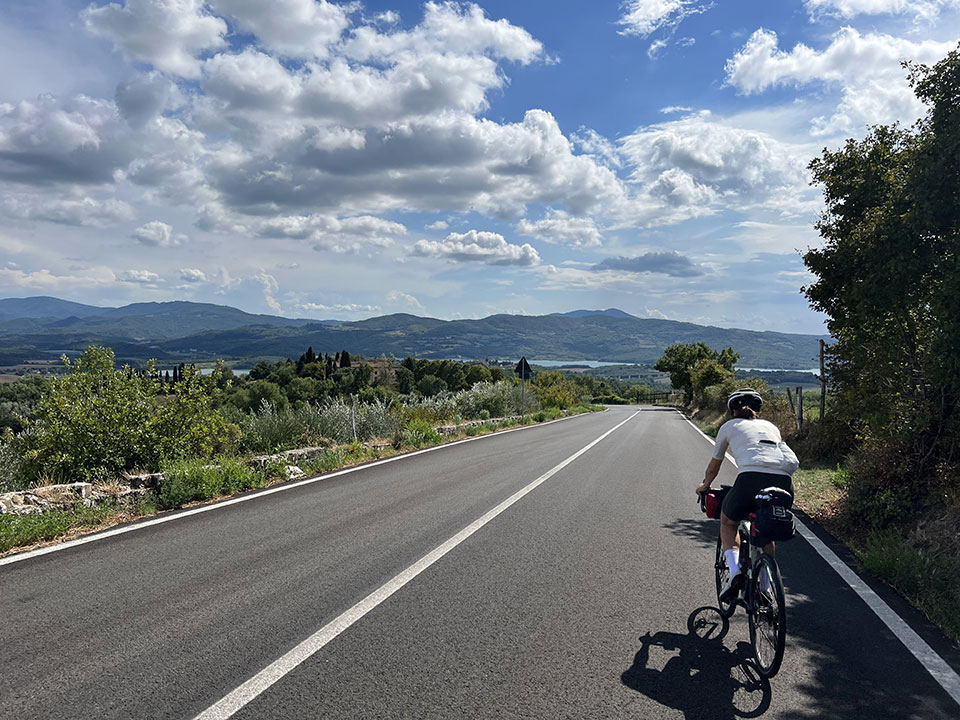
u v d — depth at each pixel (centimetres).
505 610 488
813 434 1515
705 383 4872
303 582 547
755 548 438
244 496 973
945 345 712
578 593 532
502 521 807
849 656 421
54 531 708
